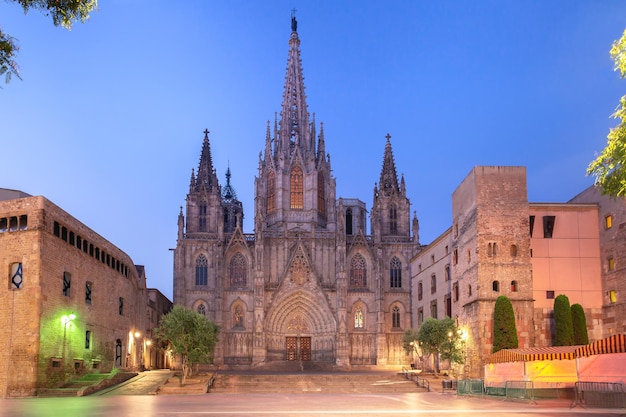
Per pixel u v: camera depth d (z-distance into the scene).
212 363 101.81
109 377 58.09
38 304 50.72
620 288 60.97
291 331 107.81
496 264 62.28
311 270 108.56
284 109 123.62
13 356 50.44
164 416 31.12
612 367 43.72
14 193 64.62
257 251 106.19
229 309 106.00
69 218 57.62
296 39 128.38
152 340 93.56
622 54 28.55
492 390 49.03
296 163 118.81
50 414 31.77
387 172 118.94
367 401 44.38
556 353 43.56
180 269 106.19
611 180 31.08
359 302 108.62
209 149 117.12
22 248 51.84
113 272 69.94
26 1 18.48
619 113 29.95
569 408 38.09
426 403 42.44
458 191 71.12
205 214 113.25
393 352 106.69
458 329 66.75
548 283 63.62
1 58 18.19
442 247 84.94
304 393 57.69
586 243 64.50
